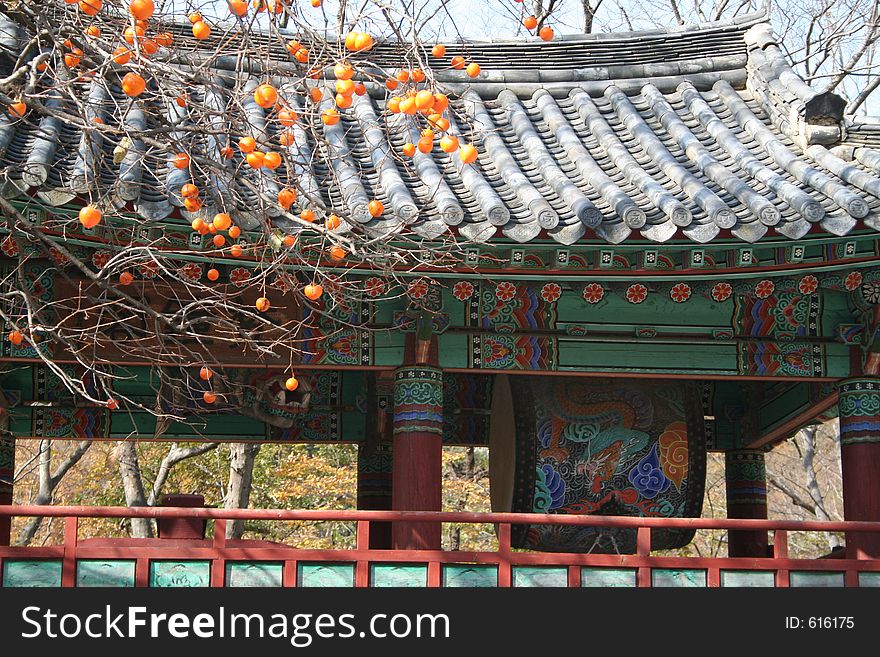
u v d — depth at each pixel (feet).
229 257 31.12
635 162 34.32
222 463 79.87
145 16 21.40
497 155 34.71
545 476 36.35
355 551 29.86
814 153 33.45
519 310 34.81
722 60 39.86
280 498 80.12
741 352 35.35
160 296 33.68
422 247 29.12
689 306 35.29
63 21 27.17
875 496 34.30
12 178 27.71
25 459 89.56
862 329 34.91
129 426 42.19
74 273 32.68
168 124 26.11
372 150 31.37
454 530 85.15
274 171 31.63
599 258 31.78
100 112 32.73
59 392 41.60
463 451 87.71
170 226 29.22
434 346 34.35
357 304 34.45
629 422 36.99
